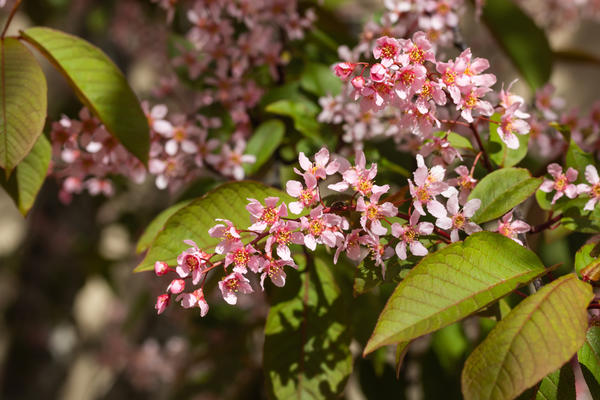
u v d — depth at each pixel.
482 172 0.53
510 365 0.43
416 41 0.46
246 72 0.67
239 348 0.80
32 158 0.54
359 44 0.65
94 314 1.59
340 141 0.63
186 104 0.69
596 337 0.48
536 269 0.47
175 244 0.49
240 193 0.49
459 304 0.45
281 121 0.64
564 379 0.48
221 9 0.67
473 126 0.51
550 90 0.61
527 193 0.49
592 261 0.48
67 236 1.14
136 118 0.54
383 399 0.67
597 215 0.51
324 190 0.53
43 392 1.18
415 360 0.70
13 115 0.51
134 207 0.96
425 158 0.54
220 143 0.64
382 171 0.59
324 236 0.46
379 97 0.46
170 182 0.60
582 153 0.52
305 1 0.71
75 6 1.11
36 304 1.16
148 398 1.22
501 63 0.98
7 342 1.16
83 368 1.52
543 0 1.03
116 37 1.10
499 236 0.47
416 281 0.45
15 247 1.39
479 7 0.66
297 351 0.53
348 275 0.64
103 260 1.13
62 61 0.53
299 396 0.52
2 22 1.10
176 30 0.75
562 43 1.69
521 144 0.52
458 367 0.65
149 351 1.20
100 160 0.57
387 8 0.63
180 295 0.47
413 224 0.47
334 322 0.53
